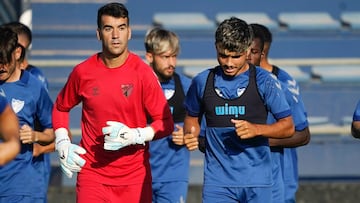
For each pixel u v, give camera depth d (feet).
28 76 76.43
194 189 114.62
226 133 70.49
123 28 69.62
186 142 70.49
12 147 47.62
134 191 72.43
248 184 70.38
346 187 116.37
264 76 70.54
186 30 157.89
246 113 70.38
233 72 68.69
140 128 70.03
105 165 71.82
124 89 70.49
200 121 73.92
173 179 91.91
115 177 71.97
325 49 156.66
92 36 154.30
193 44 155.02
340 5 161.79
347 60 140.46
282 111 70.28
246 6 161.89
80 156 71.97
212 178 71.15
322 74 149.89
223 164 70.85
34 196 76.48
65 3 154.40
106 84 70.54
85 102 71.46
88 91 70.95
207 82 71.20
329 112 148.15
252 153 70.54
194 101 72.49
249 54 71.61
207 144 71.77
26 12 143.84
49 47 152.97
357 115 72.64
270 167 71.46
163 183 92.02
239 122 67.10
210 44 155.02
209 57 155.22
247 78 70.54
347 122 146.92
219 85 70.85
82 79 71.05
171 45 91.76
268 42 81.97
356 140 135.03
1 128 51.19
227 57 67.87
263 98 70.49
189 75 147.64
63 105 73.41
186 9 159.94
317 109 147.95
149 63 94.27
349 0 161.68
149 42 92.27
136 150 71.97
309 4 162.20
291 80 81.41
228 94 70.54
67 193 112.68
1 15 138.92
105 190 71.97
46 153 84.58
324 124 147.02
